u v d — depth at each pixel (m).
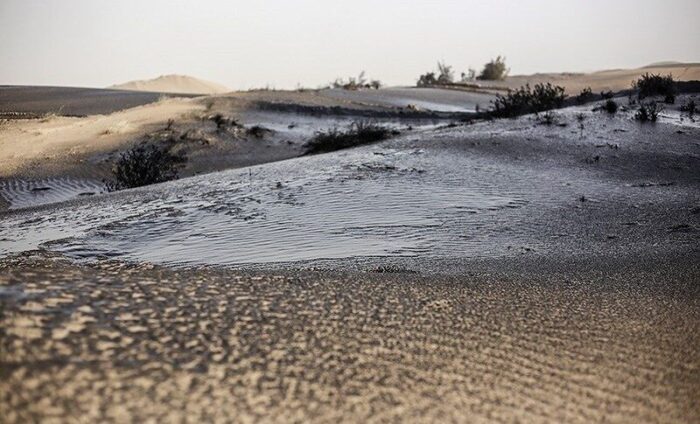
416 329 3.47
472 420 2.57
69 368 2.36
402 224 9.06
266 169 14.60
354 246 7.82
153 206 11.11
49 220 10.89
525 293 4.68
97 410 2.16
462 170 13.09
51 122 33.81
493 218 9.47
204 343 2.83
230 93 39.66
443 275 5.48
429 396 2.71
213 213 10.10
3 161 23.97
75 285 3.28
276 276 4.35
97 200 12.82
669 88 25.78
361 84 51.19
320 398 2.56
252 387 2.54
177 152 24.39
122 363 2.49
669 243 7.62
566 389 2.95
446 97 45.47
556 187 11.90
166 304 3.21
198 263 7.07
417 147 15.66
